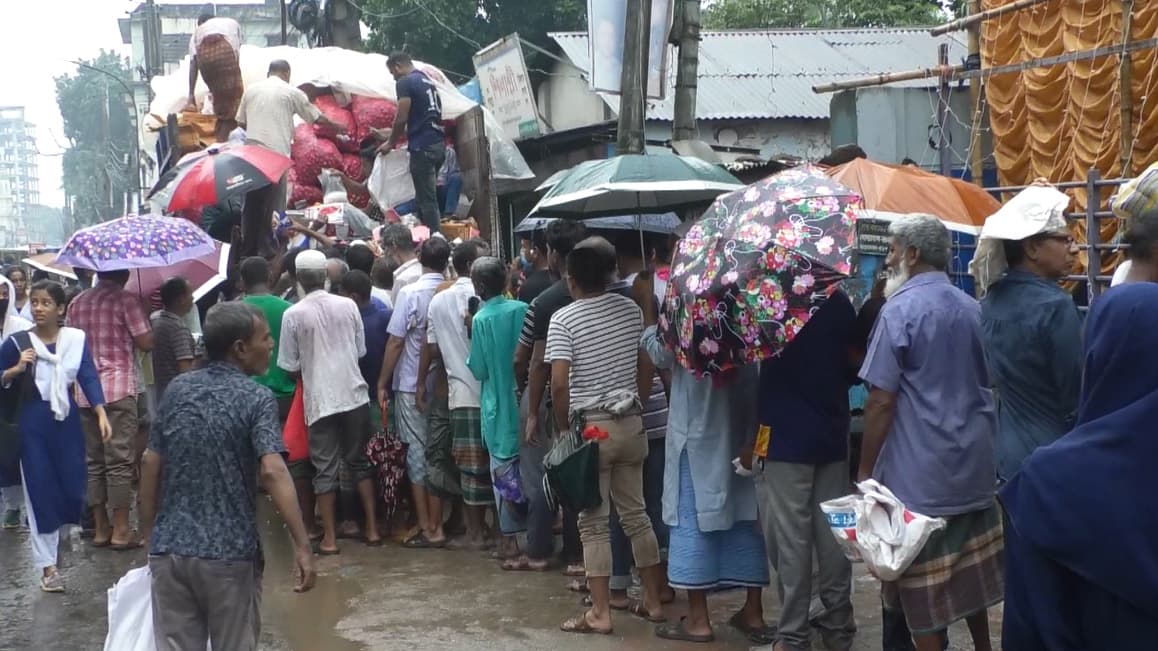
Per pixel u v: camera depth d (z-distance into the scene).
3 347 6.92
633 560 6.47
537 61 22.28
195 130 13.28
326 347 7.63
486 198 13.34
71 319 7.98
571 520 7.09
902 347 4.55
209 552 4.08
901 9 23.78
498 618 6.17
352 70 14.12
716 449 5.43
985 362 4.61
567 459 5.60
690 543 5.50
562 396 5.79
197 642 4.19
